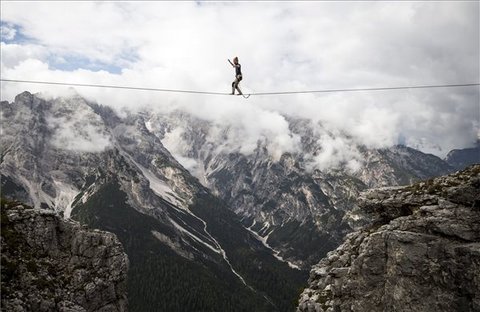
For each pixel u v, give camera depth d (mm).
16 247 63938
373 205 61688
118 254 72812
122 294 72438
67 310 61625
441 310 46844
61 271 66375
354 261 56844
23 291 59219
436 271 48500
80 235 71312
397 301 49844
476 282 45031
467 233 48812
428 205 54719
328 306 57188
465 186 51844
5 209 68312
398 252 51469
